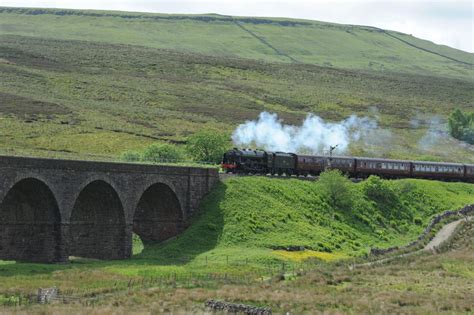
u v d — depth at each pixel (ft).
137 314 189.88
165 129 619.67
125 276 244.42
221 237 307.17
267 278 257.75
